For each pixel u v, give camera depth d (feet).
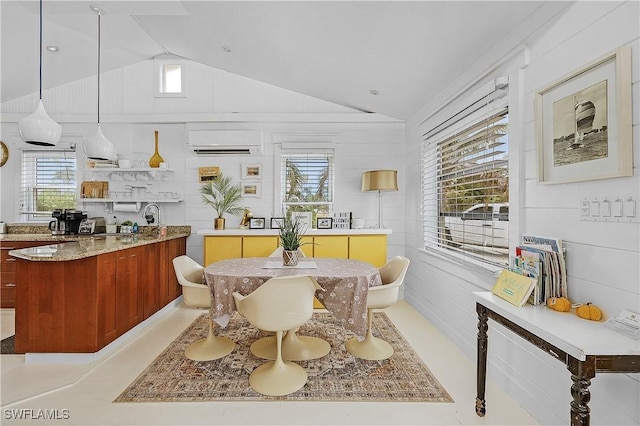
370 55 9.38
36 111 7.27
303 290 6.75
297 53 10.36
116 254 8.92
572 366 3.76
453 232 10.12
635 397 4.25
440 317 10.33
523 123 6.62
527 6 6.11
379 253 12.79
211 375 7.41
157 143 13.93
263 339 9.26
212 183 13.99
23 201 13.92
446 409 6.25
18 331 7.99
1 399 6.48
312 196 14.25
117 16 10.27
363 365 7.91
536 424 5.84
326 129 14.25
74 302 8.02
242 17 8.95
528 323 4.56
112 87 13.96
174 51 12.78
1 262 11.94
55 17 9.96
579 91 5.11
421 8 6.93
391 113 13.62
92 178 13.88
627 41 4.43
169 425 5.75
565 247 5.47
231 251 12.55
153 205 13.62
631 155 4.33
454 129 9.85
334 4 7.47
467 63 8.49
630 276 4.38
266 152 14.19
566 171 5.39
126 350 8.69
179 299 13.07
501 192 7.72
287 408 6.25
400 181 14.25
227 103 14.10
